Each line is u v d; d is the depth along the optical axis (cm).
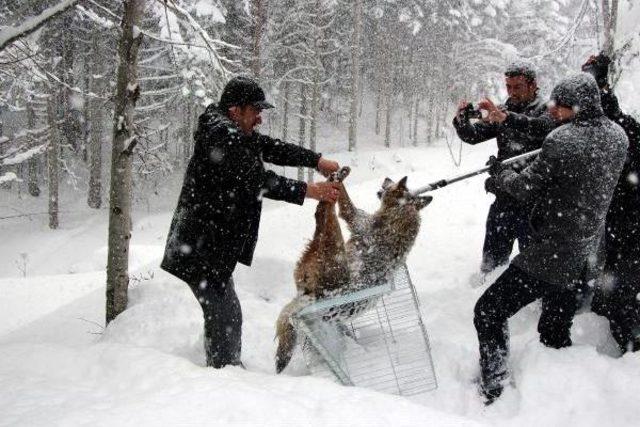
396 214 362
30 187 2530
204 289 339
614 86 690
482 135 509
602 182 309
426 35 3130
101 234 2025
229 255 337
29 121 2400
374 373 360
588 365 321
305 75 2466
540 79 2572
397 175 2423
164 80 1569
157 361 300
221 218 329
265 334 430
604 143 307
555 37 2922
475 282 503
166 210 2348
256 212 338
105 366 303
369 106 3872
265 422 220
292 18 1978
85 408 229
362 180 2395
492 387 327
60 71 1908
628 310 367
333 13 2470
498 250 498
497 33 3262
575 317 399
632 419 284
